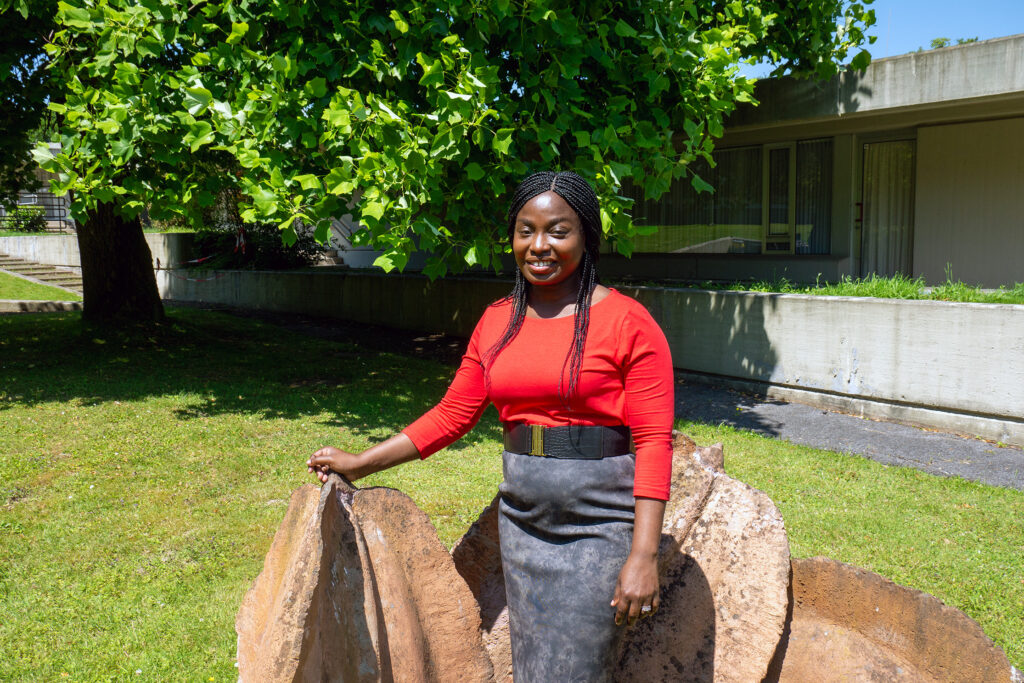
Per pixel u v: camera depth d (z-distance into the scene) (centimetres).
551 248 189
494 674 235
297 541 216
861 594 241
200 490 578
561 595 190
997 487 596
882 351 814
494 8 619
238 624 231
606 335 185
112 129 641
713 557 243
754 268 1332
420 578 223
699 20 838
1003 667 216
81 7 661
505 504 206
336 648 192
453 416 220
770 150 1315
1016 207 1085
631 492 192
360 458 218
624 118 714
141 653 359
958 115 1087
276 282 1820
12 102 962
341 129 610
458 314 1377
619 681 237
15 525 509
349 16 670
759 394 941
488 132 626
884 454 695
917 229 1179
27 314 1503
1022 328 708
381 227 623
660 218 1480
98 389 893
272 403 859
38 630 378
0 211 2819
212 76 683
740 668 228
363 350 1257
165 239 2222
